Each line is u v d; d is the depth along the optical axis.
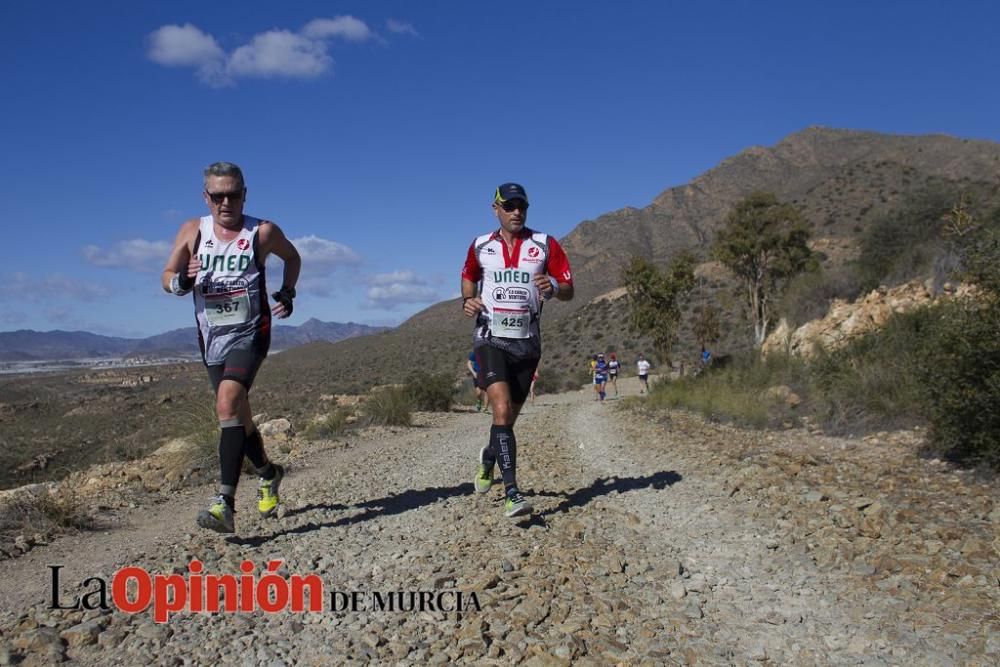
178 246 4.72
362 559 4.39
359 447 10.62
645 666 2.96
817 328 15.18
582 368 50.69
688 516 5.27
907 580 3.70
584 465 7.71
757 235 25.53
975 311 6.48
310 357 82.38
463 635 3.20
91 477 8.23
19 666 2.99
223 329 4.71
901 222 17.16
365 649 3.12
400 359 68.81
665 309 28.38
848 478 6.02
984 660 2.89
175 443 9.55
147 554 4.55
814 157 138.38
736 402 11.75
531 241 5.10
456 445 10.26
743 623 3.41
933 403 6.54
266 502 5.34
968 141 89.62
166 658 3.08
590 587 3.84
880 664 2.96
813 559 4.18
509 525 5.04
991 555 3.90
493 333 5.09
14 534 5.30
